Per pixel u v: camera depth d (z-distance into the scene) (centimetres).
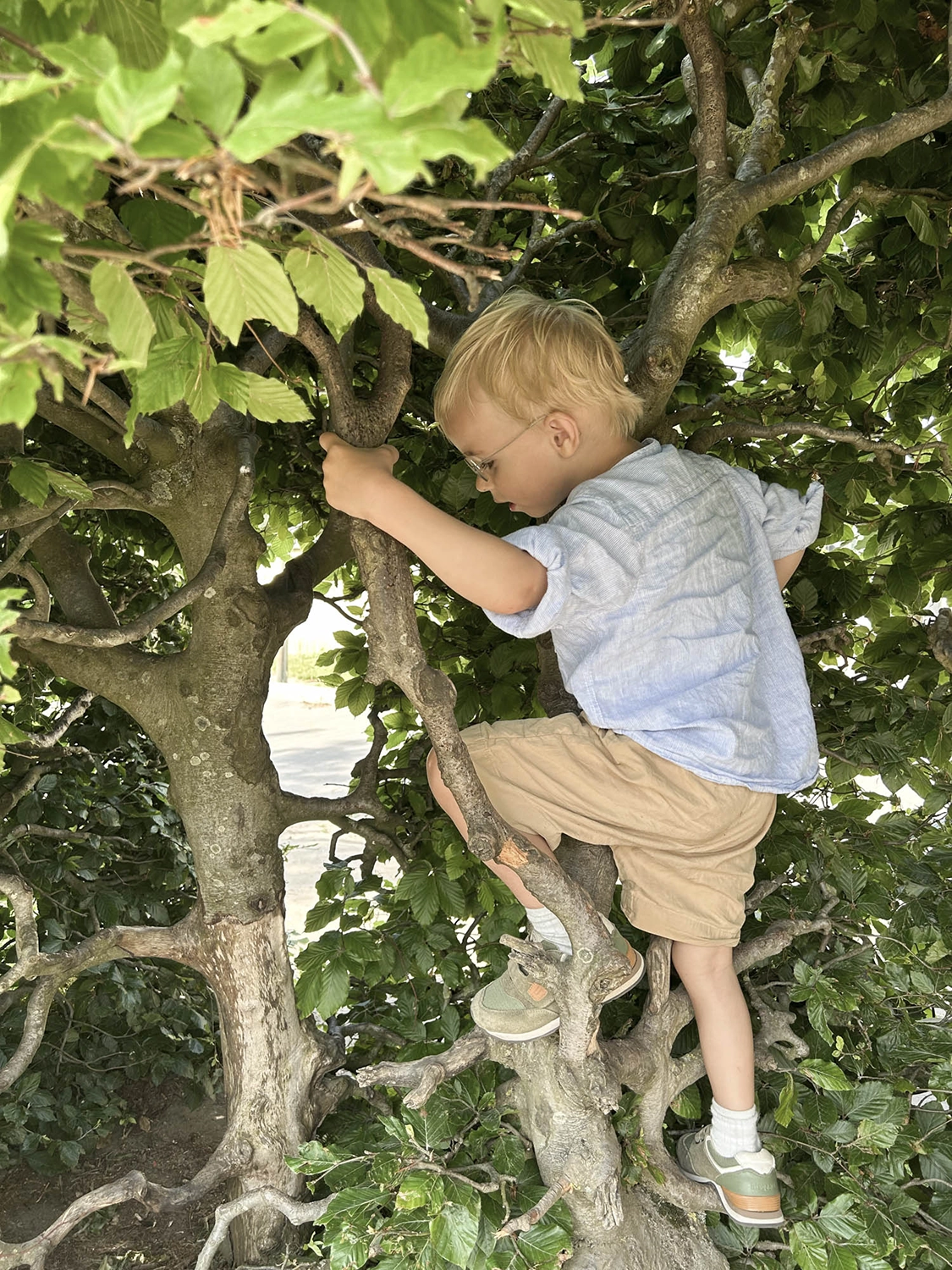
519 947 147
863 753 216
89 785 326
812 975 182
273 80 52
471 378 152
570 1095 160
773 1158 168
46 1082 299
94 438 190
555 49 72
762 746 155
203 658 192
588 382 151
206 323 102
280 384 93
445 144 50
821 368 246
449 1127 164
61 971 181
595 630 146
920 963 201
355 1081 209
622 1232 162
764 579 168
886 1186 177
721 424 205
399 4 54
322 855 583
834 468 241
